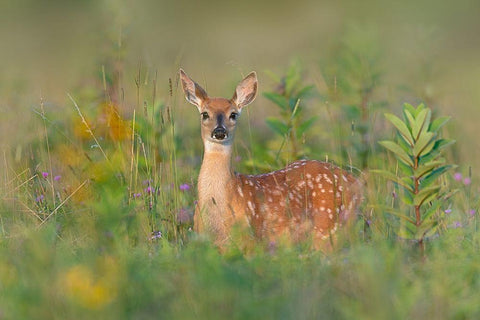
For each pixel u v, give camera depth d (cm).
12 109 1689
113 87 1611
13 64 3272
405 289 902
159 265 995
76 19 4703
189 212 1316
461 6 4984
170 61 2991
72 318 823
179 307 855
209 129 1229
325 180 1302
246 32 4809
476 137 1956
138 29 1934
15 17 4888
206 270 923
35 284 888
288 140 1504
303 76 1747
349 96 1667
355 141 1516
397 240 1123
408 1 4756
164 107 1529
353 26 1783
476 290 943
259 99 2248
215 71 2897
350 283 909
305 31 4544
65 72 2850
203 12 5228
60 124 1538
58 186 1330
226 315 831
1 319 834
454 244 1072
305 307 836
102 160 1320
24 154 1480
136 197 1258
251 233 1176
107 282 854
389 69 2320
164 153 1433
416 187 1092
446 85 2325
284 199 1261
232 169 1234
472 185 1488
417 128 1063
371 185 1316
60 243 1080
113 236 1052
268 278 948
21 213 1238
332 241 1173
